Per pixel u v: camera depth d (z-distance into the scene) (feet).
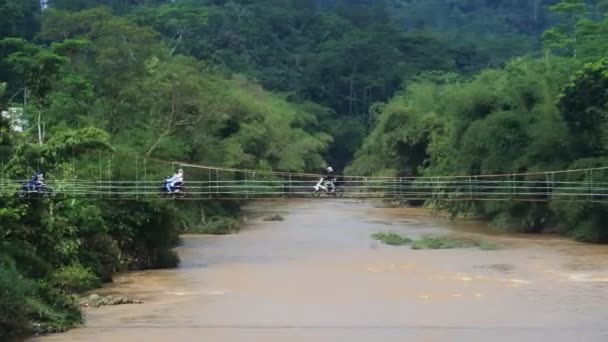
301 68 580.30
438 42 604.90
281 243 235.20
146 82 255.91
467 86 327.47
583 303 144.46
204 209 279.69
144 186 197.88
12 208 151.12
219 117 292.81
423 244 226.79
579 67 277.85
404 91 504.84
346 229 272.10
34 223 157.28
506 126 269.44
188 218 263.70
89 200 185.88
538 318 133.18
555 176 250.78
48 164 172.96
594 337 120.78
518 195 257.34
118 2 558.97
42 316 126.52
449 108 328.29
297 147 399.03
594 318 132.67
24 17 380.78
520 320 132.05
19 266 143.95
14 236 152.46
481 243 229.25
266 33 604.08
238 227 274.77
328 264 193.36
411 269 184.44
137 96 254.68
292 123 460.14
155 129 258.57
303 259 202.18
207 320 133.90
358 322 131.75
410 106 395.55
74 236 166.81
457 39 650.43
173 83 261.44
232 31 574.15
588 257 201.67
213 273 181.98
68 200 175.73
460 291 157.17
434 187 267.18
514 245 226.58
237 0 646.74
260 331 126.11
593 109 238.07
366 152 424.46
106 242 178.91
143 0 590.14
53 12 310.45
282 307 144.15
